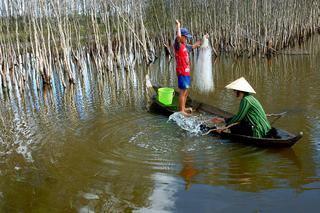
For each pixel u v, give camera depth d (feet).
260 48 71.92
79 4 70.74
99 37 69.82
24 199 19.57
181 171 21.95
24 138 29.66
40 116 36.55
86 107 39.04
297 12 83.82
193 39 80.43
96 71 66.23
